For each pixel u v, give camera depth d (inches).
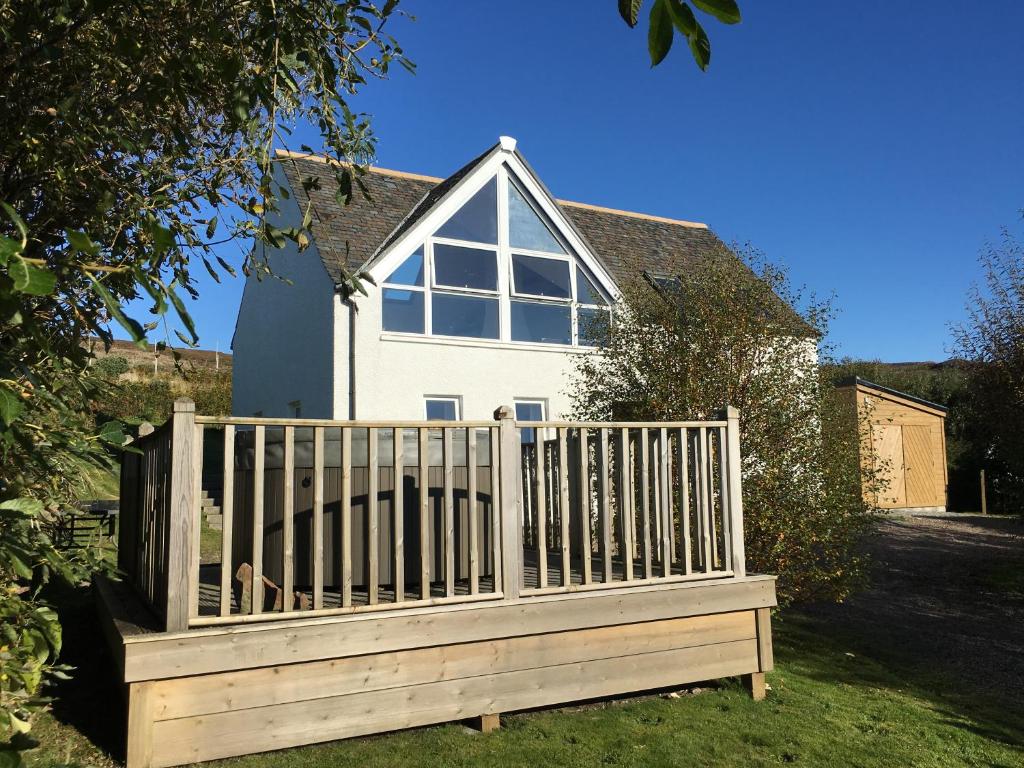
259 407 646.5
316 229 508.1
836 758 183.9
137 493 219.8
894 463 743.1
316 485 169.6
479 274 545.3
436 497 218.5
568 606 193.0
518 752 172.2
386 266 500.7
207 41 153.9
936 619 371.2
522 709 190.2
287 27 136.3
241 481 217.8
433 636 176.1
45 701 114.7
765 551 294.0
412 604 176.9
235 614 166.7
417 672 175.8
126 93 150.1
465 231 540.1
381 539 211.2
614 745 179.6
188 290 154.1
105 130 139.3
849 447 318.0
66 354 129.5
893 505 737.6
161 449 179.2
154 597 178.5
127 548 249.0
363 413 486.9
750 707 213.5
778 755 182.1
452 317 533.0
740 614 221.8
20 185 144.5
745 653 221.0
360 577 207.9
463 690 180.5
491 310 548.1
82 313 133.4
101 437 124.1
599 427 207.5
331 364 492.4
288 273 580.7
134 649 147.7
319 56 147.3
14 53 133.0
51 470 137.3
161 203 142.9
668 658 208.7
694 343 310.0
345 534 171.8
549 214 572.4
